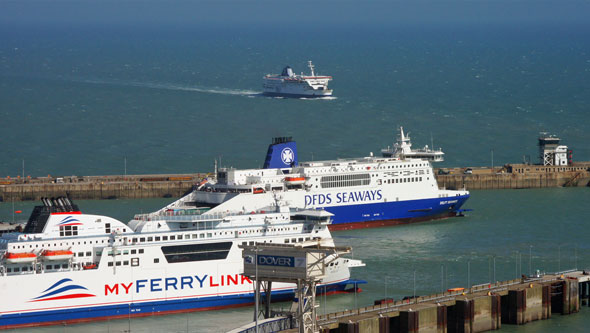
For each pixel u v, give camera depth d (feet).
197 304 582.76
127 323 556.10
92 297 560.61
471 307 547.08
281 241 604.49
